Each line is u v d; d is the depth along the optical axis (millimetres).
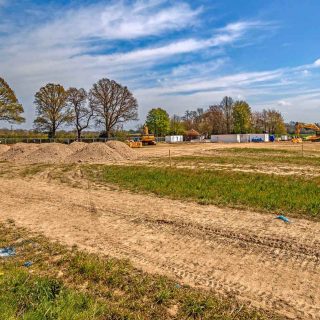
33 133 62312
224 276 6113
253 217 9766
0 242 8125
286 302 5219
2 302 4871
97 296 5402
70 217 10359
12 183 17141
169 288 5594
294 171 19938
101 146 30016
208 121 103625
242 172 18828
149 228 9039
